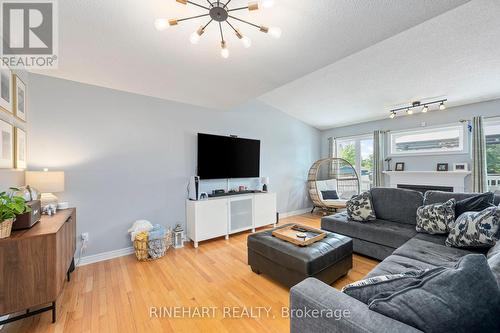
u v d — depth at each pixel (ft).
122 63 7.34
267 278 7.60
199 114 12.21
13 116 6.52
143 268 8.36
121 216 9.70
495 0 6.08
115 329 5.25
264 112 15.51
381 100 13.44
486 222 6.09
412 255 6.13
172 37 5.98
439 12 5.00
